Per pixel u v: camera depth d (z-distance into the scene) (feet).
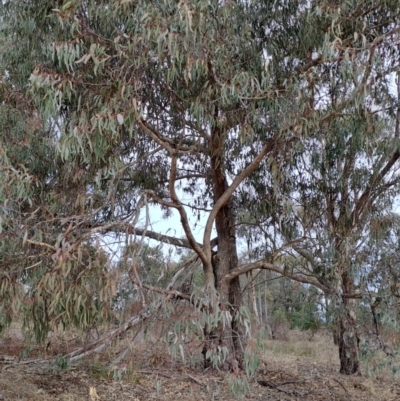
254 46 16.74
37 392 17.92
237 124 17.26
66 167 16.65
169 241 18.34
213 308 12.54
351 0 15.19
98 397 17.30
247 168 18.90
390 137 19.02
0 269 12.94
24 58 17.12
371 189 20.80
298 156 19.69
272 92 15.78
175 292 14.05
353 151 18.66
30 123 17.35
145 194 15.80
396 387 23.68
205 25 13.99
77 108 14.78
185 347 12.82
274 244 21.89
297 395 21.26
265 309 42.29
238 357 15.28
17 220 13.08
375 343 18.98
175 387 19.31
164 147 16.90
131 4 13.78
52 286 11.76
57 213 15.29
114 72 14.49
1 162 13.34
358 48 14.48
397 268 18.90
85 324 13.20
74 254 12.09
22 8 16.31
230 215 23.12
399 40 15.58
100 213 18.16
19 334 24.88
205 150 19.33
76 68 14.87
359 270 19.21
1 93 17.67
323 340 44.73
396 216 20.75
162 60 14.32
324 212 20.81
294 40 17.54
